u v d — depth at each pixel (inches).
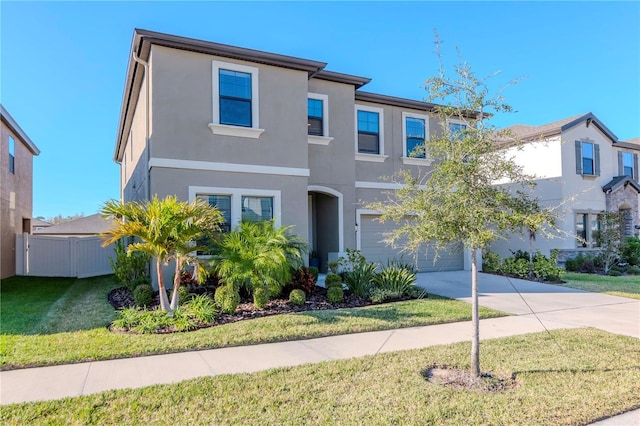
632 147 898.1
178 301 336.5
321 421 148.5
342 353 233.0
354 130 558.6
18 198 721.0
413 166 614.5
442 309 348.8
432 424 146.6
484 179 195.9
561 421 149.3
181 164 399.9
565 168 749.3
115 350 230.2
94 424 147.9
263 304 341.7
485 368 208.4
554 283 534.3
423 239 193.3
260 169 436.1
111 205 308.5
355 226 555.5
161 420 150.1
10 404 162.9
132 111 580.7
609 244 668.7
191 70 410.0
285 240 375.2
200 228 319.9
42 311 350.9
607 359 221.6
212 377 192.1
